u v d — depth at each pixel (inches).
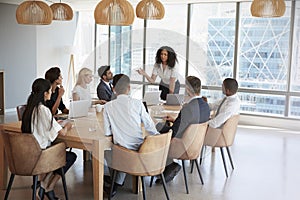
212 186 160.4
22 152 123.4
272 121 293.4
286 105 294.2
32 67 344.2
